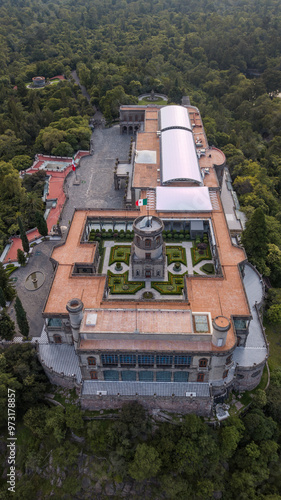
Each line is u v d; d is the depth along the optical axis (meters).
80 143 183.50
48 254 125.88
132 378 88.12
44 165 173.00
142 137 166.38
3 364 88.88
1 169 151.38
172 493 76.06
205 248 118.31
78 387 87.94
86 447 83.75
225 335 78.56
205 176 140.25
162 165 141.25
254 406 87.81
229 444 79.50
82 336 82.81
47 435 85.12
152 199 129.38
